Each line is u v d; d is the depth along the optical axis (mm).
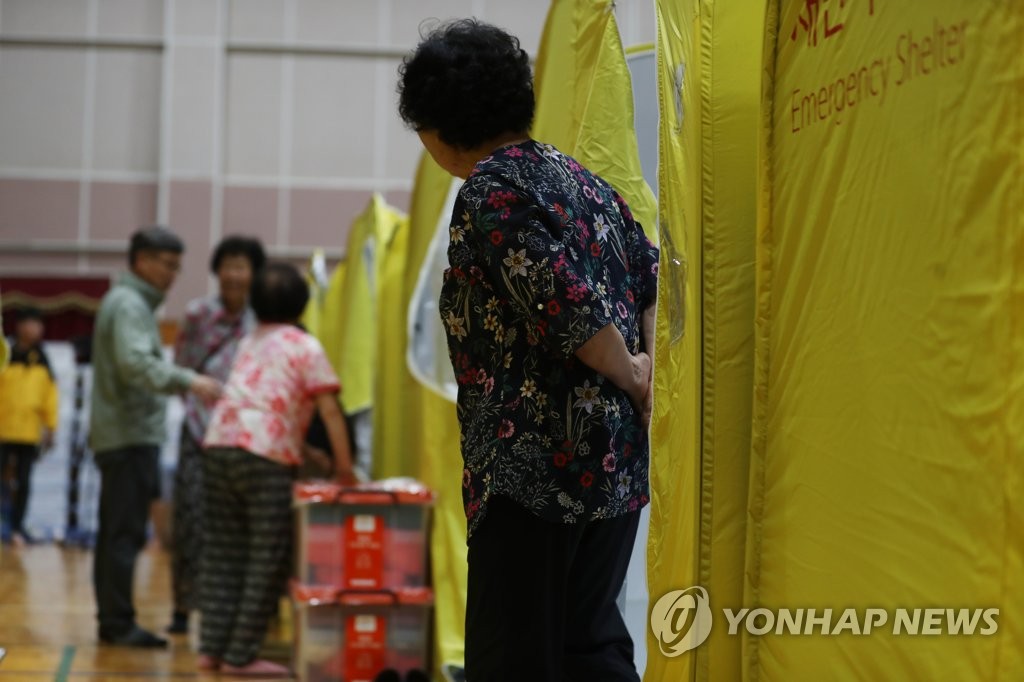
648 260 3518
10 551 15055
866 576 2684
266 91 21984
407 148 22172
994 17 2309
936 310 2453
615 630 3328
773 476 3146
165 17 21656
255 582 7062
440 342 6367
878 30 2693
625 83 4363
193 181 21328
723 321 3480
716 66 3562
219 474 7168
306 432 8094
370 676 6531
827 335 2877
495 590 3074
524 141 3299
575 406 3090
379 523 6637
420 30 3518
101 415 8242
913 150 2541
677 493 3529
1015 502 2246
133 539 8305
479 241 3047
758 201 3201
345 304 9703
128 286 8414
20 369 16578
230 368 9023
